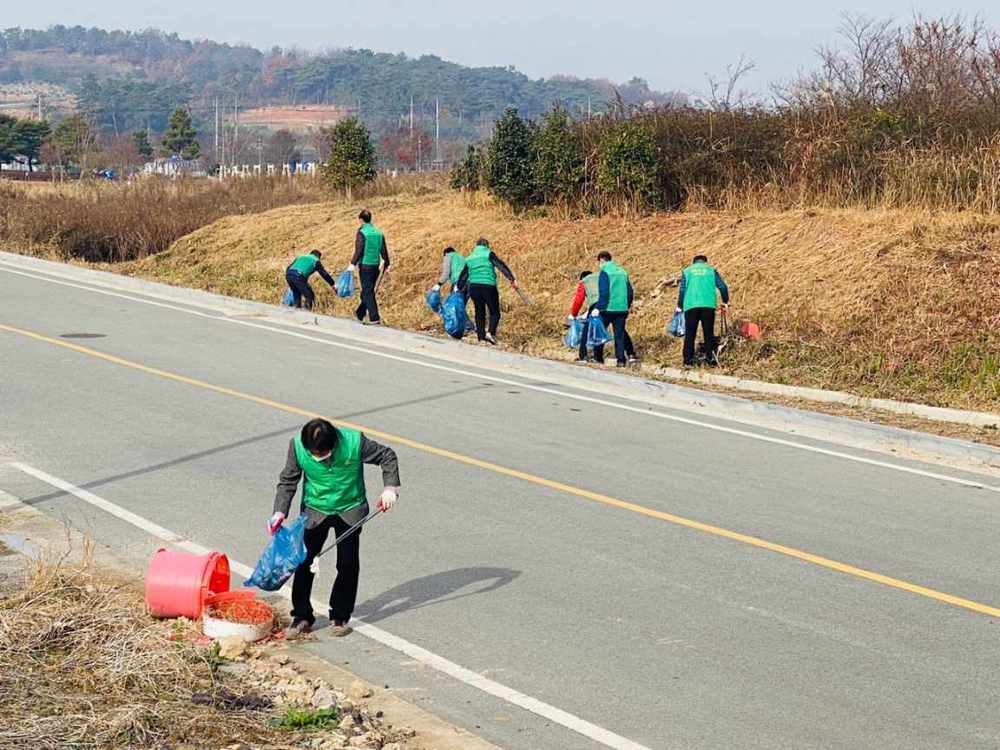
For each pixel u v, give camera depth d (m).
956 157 23.66
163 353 19.59
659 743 6.89
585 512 11.48
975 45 27.53
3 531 10.59
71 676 7.25
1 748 6.24
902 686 7.71
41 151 112.81
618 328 19.56
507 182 29.59
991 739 6.98
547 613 8.93
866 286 20.59
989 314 19.09
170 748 6.44
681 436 14.89
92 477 12.38
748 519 11.34
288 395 16.62
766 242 23.47
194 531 10.73
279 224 33.78
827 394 17.16
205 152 153.38
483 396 17.02
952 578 9.80
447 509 11.50
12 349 19.53
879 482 12.90
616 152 27.78
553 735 7.00
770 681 7.77
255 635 8.29
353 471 8.48
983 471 13.56
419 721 7.10
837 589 9.49
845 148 25.12
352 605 8.55
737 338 19.95
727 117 27.56
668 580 9.64
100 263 34.47
